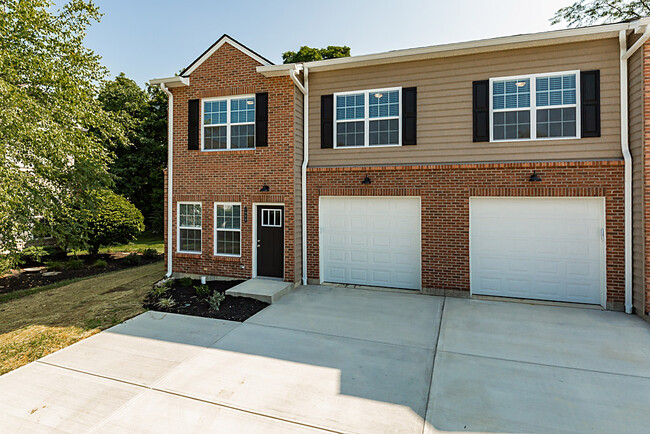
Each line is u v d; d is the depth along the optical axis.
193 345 5.71
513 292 8.20
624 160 7.17
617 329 6.28
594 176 7.39
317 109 9.59
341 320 6.86
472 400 4.10
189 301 8.11
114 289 9.49
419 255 8.89
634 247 7.09
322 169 9.42
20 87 9.79
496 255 8.28
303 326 6.55
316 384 4.47
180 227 10.48
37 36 10.59
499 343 5.75
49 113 9.87
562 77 7.75
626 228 7.16
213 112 10.09
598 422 3.66
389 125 9.02
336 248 9.62
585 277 7.69
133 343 5.80
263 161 9.48
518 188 7.87
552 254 7.89
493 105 8.23
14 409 3.93
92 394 4.24
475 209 8.37
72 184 11.14
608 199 7.32
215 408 3.94
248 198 9.65
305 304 7.88
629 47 7.30
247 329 6.41
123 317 7.15
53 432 3.52
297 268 9.47
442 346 5.64
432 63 8.60
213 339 5.96
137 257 13.76
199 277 10.17
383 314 7.20
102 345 5.73
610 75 7.41
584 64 7.57
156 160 25.27
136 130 24.67
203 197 10.09
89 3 11.27
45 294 9.15
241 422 3.68
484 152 8.24
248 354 5.36
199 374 4.73
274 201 9.39
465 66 8.36
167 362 5.10
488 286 8.38
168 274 10.45
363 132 9.24
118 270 12.59
